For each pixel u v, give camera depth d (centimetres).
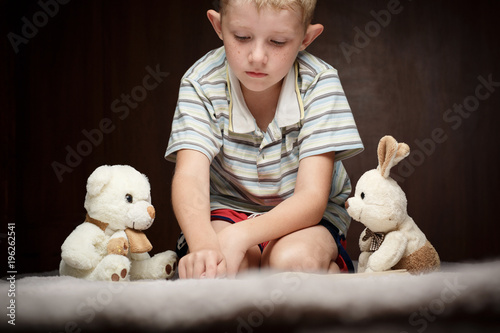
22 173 242
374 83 251
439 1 251
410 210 248
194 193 109
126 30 250
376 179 111
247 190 125
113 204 105
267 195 125
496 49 249
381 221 108
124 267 99
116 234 105
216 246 99
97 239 104
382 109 250
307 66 124
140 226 106
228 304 66
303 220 109
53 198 244
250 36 107
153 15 251
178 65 251
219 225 118
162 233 246
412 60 251
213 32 251
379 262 105
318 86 121
